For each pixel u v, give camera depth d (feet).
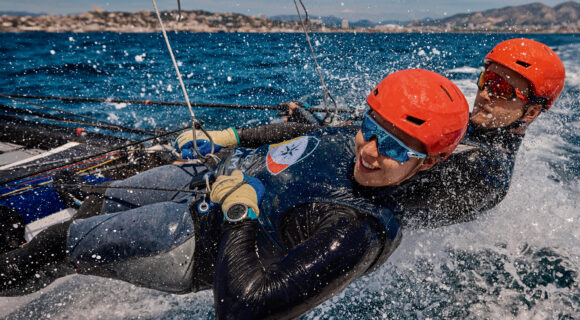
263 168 5.37
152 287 5.88
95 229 5.52
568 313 5.62
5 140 12.40
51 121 18.79
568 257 6.70
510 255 6.89
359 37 87.81
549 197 8.07
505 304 5.93
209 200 5.69
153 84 33.14
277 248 4.95
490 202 6.45
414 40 82.02
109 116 20.47
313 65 40.93
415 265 6.81
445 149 4.31
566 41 103.30
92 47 82.94
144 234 5.39
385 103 4.18
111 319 6.29
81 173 9.68
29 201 8.30
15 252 5.62
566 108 19.48
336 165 4.91
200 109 21.52
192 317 6.31
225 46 81.82
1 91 30.30
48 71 41.93
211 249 5.39
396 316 5.98
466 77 33.63
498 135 6.68
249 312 3.92
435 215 6.19
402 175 4.46
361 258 4.21
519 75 6.25
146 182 6.70
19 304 6.39
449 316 5.84
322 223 4.47
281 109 9.51
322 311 6.17
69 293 6.69
